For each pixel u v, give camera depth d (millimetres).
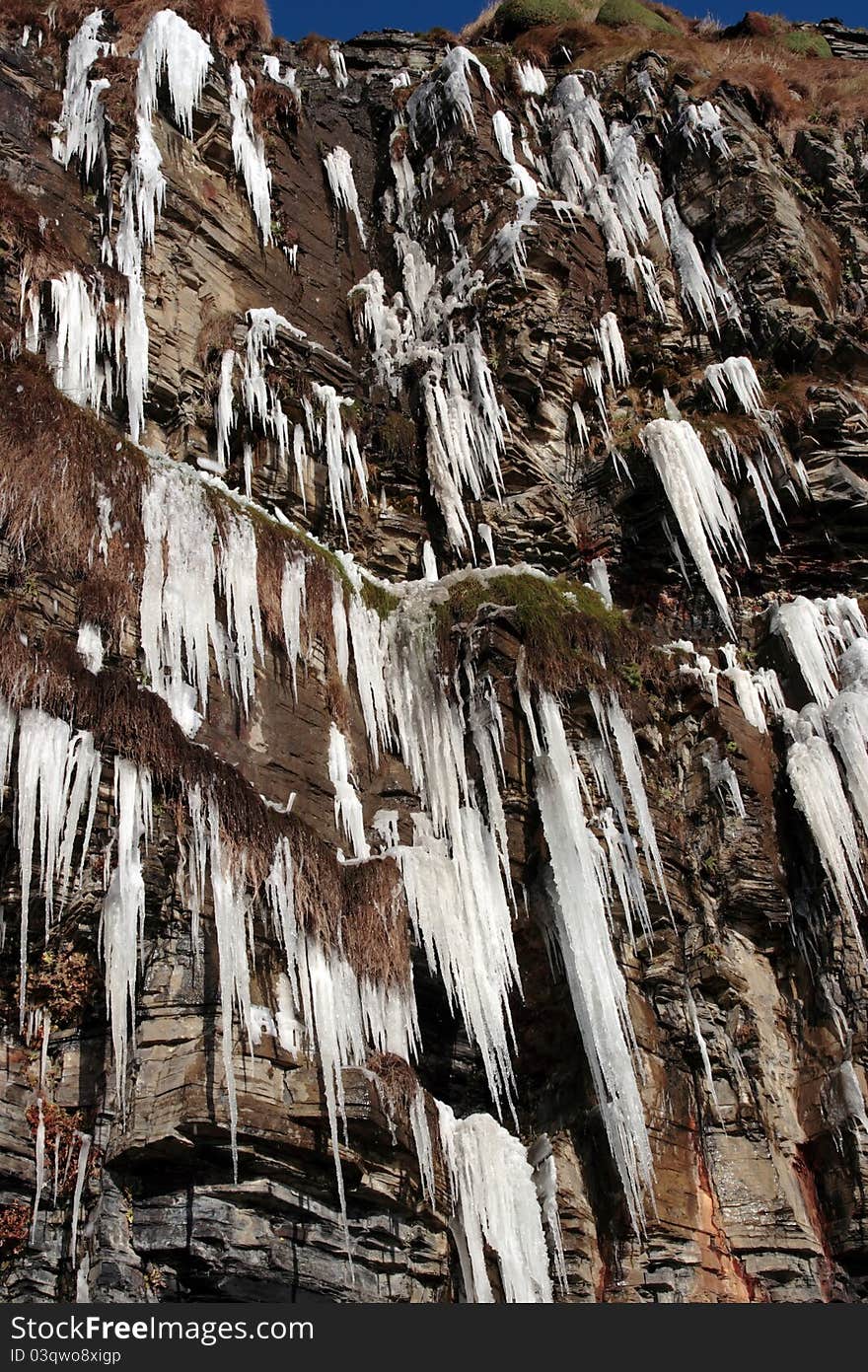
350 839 16141
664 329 25062
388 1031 14227
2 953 12844
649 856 17516
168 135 22625
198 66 23469
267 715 16078
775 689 20141
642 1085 15875
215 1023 12656
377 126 29281
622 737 18062
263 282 23500
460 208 26422
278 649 16672
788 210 26359
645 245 26094
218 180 23547
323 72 29719
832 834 18219
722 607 21219
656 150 27875
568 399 23875
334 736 16781
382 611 18531
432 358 23062
